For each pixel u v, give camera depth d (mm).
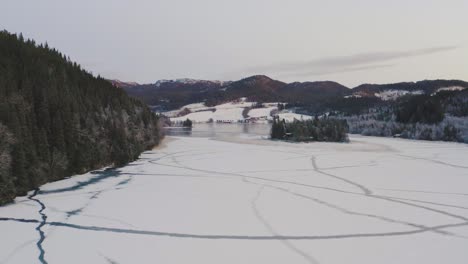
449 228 21469
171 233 20406
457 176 39281
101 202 27250
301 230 21031
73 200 27875
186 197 29016
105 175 39469
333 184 34594
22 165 29828
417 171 42688
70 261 16531
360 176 39094
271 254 17562
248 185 34031
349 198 28906
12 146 29406
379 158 55250
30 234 20062
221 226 21703
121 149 48625
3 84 35750
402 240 19453
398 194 30406
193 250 17984
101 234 20141
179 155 57969
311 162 50375
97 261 16562
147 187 33000
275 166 46500
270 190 31828
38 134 34594
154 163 48938
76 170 40031
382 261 16672
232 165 47219
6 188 26578
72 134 40156
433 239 19625
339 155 59156
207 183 35000
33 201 27516
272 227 21562
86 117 46094
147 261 16609
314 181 36125
